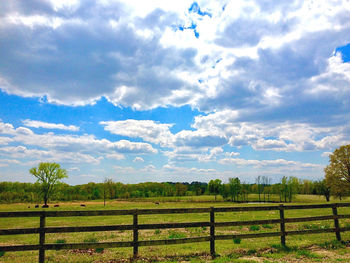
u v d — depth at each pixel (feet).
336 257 27.25
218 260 25.61
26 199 252.62
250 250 29.91
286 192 290.97
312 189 328.29
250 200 317.01
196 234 46.93
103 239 41.70
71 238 43.60
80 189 304.30
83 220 89.15
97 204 228.02
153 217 92.17
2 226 77.51
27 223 84.74
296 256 27.45
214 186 332.80
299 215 89.56
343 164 186.19
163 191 365.40
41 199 241.55
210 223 28.71
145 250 31.99
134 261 25.27
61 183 238.07
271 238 40.93
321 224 57.57
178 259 26.32
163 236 44.37
